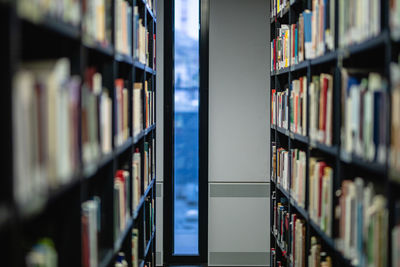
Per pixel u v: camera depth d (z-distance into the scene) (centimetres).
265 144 509
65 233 157
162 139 505
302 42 287
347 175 212
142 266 339
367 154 171
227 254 512
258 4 504
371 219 166
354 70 213
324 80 233
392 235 151
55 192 129
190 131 511
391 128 149
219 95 507
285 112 354
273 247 454
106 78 223
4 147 102
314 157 269
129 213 279
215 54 505
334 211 221
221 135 508
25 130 110
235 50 504
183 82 508
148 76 430
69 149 145
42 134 120
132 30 284
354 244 188
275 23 420
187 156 511
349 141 195
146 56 377
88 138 173
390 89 149
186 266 506
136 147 354
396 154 144
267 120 508
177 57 506
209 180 509
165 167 506
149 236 403
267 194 510
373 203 171
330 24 225
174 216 514
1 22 101
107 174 221
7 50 101
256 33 505
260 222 511
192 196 512
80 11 160
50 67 144
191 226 513
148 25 427
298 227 299
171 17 499
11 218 100
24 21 116
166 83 502
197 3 502
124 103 260
